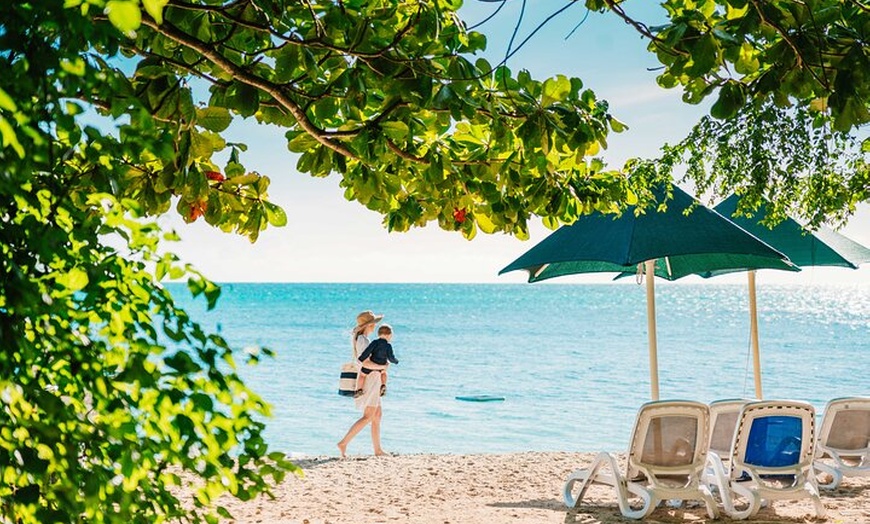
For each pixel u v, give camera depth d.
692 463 7.77
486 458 11.47
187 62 4.27
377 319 12.07
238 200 4.79
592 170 5.27
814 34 3.54
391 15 4.22
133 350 1.84
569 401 24.20
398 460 11.30
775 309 129.50
